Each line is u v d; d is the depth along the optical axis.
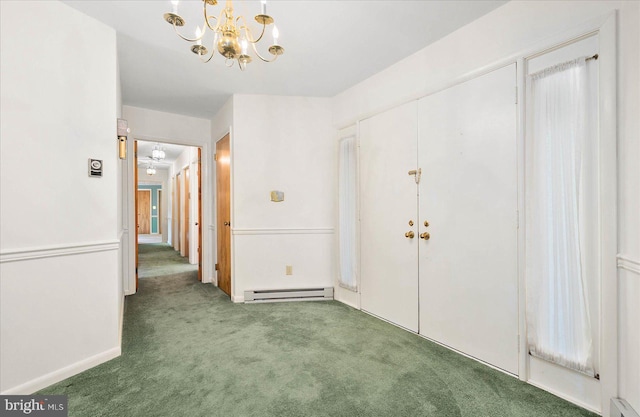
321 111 3.63
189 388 1.76
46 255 1.79
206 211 4.48
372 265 3.02
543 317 1.76
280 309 3.20
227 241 3.80
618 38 1.46
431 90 2.40
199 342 2.39
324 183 3.64
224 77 3.05
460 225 2.20
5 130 1.63
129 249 3.80
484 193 2.05
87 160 2.02
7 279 1.63
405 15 2.04
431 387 1.77
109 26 2.16
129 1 1.89
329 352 2.21
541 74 1.77
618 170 1.47
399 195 2.71
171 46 2.45
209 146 4.52
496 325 1.98
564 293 1.67
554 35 1.69
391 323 2.79
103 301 2.09
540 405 1.61
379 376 1.89
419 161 2.52
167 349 2.26
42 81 1.79
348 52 2.55
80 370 1.93
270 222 3.55
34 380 1.72
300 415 1.53
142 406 1.59
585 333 1.60
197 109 4.04
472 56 2.11
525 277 1.83
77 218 1.96
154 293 3.86
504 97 1.93
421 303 2.50
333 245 3.64
